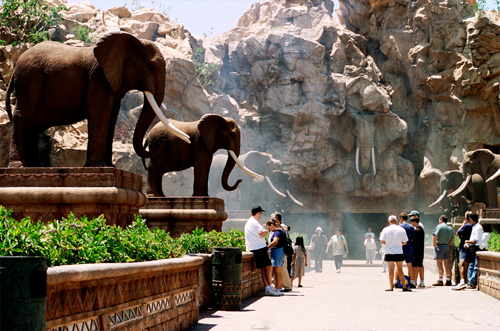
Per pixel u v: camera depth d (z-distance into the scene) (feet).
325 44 134.41
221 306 30.50
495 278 38.40
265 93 132.36
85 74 27.86
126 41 28.58
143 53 29.14
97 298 14.96
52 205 25.44
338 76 127.44
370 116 124.47
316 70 128.67
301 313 29.60
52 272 12.46
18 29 94.27
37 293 11.21
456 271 50.34
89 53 28.27
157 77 29.30
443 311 30.66
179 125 46.62
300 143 126.52
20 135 27.81
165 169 46.44
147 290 18.95
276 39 131.54
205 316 28.19
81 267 13.80
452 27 119.65
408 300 36.60
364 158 124.67
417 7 124.67
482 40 111.34
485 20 110.93
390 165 125.70
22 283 11.01
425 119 126.41
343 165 129.08
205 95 113.09
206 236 33.58
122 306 16.51
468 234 45.24
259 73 132.67
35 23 97.71
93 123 27.48
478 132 117.39
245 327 24.58
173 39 120.47
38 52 28.22
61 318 13.12
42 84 27.89
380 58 134.31
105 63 27.48
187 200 42.06
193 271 24.79
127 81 29.09
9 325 10.92
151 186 46.47
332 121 127.75
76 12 111.55
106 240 17.90
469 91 116.06
